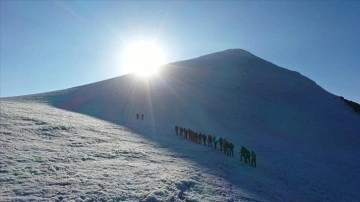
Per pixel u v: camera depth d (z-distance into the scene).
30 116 36.50
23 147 23.62
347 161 43.97
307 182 29.83
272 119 61.84
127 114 53.38
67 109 51.53
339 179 33.84
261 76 89.06
